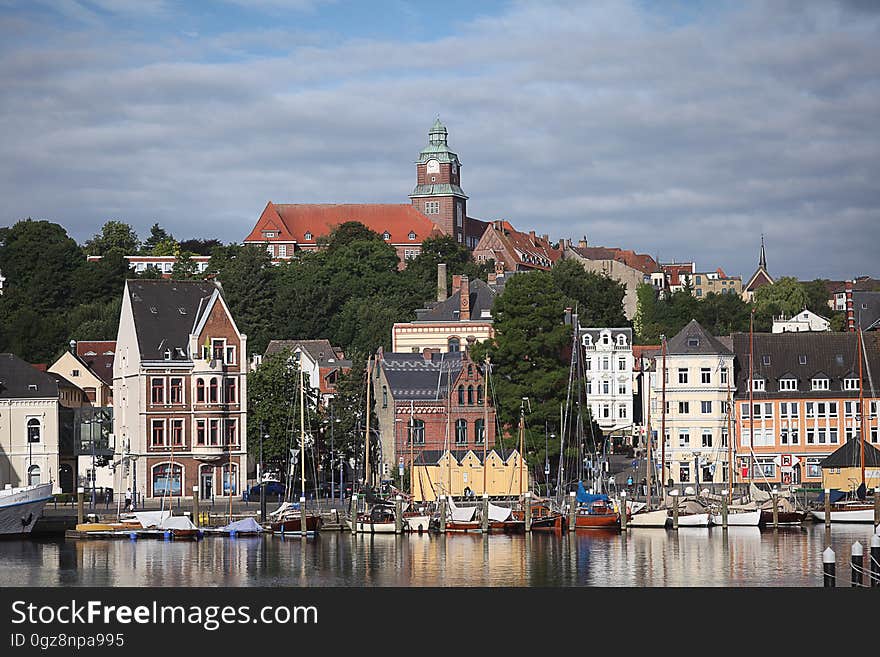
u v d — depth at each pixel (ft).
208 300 602.03
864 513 512.22
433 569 395.96
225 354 587.27
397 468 626.23
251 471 628.28
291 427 600.80
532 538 474.08
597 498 512.63
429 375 648.38
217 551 439.22
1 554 431.02
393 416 633.61
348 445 631.97
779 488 612.70
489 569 395.14
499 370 614.75
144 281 601.62
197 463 579.89
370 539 472.44
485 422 622.13
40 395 577.84
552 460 603.26
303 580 376.68
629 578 376.07
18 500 468.75
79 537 472.85
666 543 456.04
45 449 577.84
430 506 524.93
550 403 595.88
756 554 422.82
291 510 507.30
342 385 654.12
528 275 611.88
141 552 435.53
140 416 573.33
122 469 586.86
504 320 614.34
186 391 579.48
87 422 633.61
